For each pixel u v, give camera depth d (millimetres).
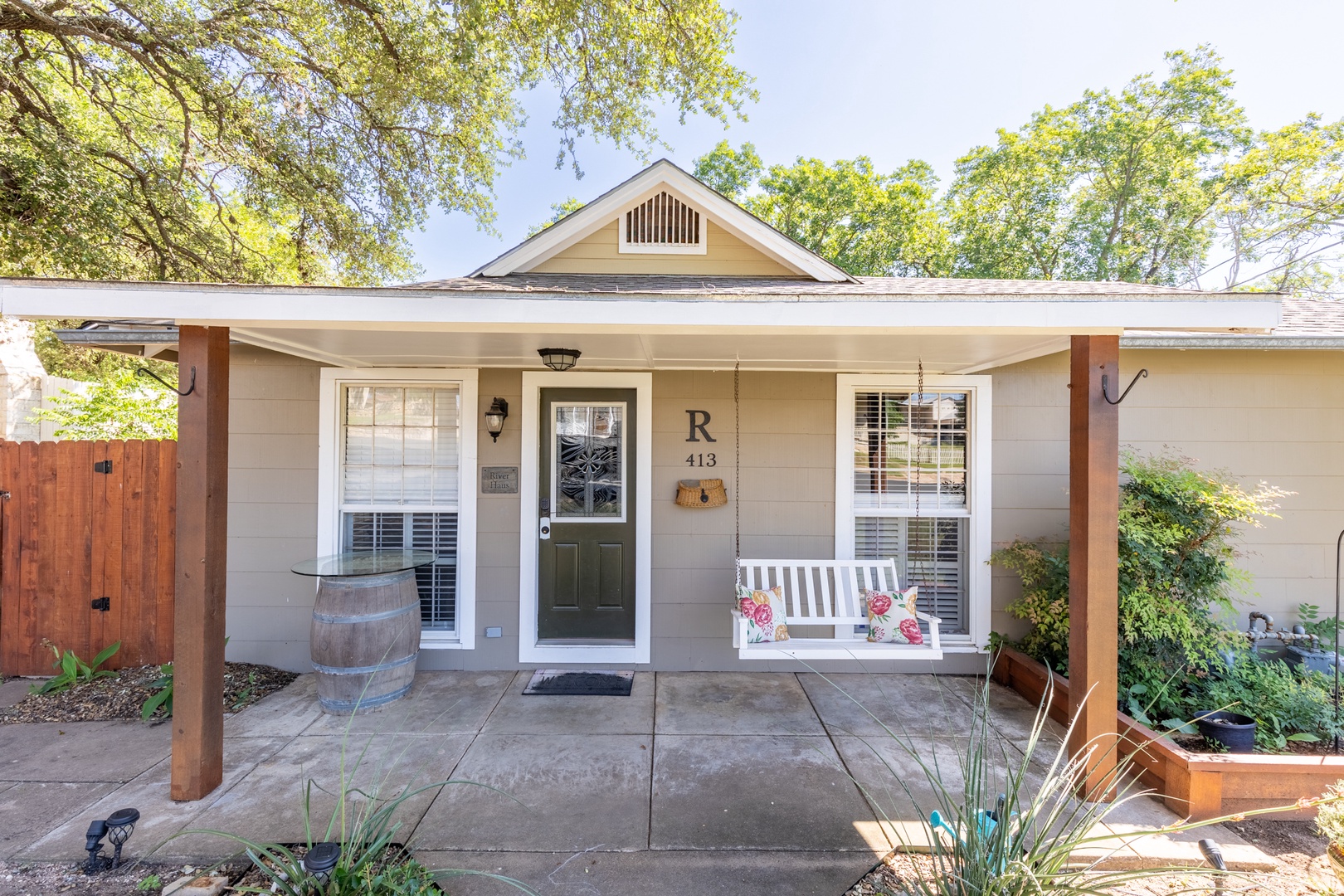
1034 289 4289
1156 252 17438
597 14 7629
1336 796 2152
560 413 4645
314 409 4469
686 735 3471
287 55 8414
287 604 4461
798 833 2557
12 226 6848
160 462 4496
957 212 19156
